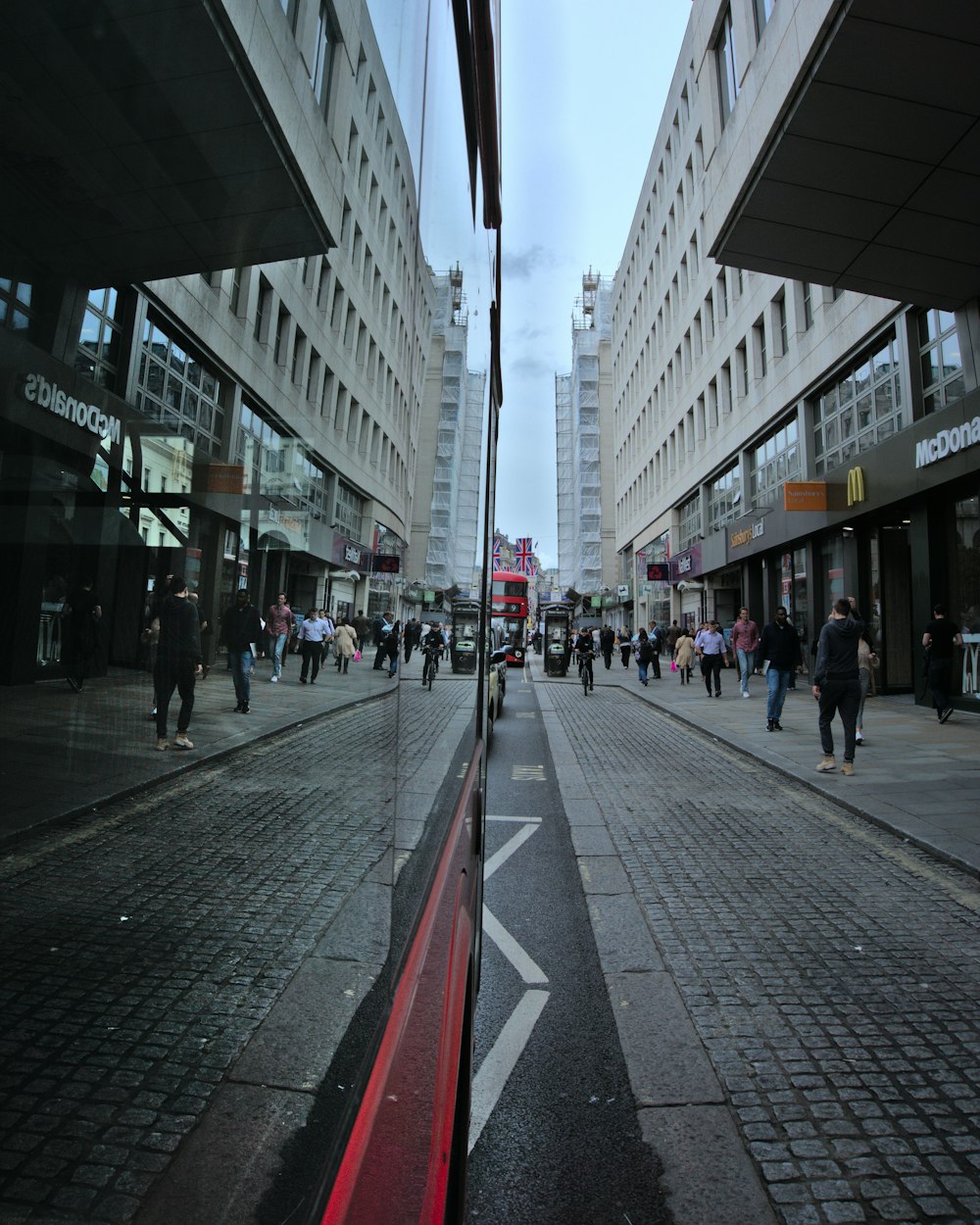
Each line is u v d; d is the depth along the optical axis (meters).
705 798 7.31
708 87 17.62
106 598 0.60
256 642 0.76
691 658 20.86
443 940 1.29
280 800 0.74
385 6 1.14
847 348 16.23
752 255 11.85
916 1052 2.91
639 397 40.72
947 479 12.47
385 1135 0.74
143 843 0.58
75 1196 0.40
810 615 18.77
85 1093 0.44
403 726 1.19
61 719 0.53
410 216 1.42
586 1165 2.29
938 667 11.79
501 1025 3.12
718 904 4.50
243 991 0.59
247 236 0.85
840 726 11.61
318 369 1.12
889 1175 2.23
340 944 0.75
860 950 3.85
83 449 0.62
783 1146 2.37
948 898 4.62
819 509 16.62
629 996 3.35
